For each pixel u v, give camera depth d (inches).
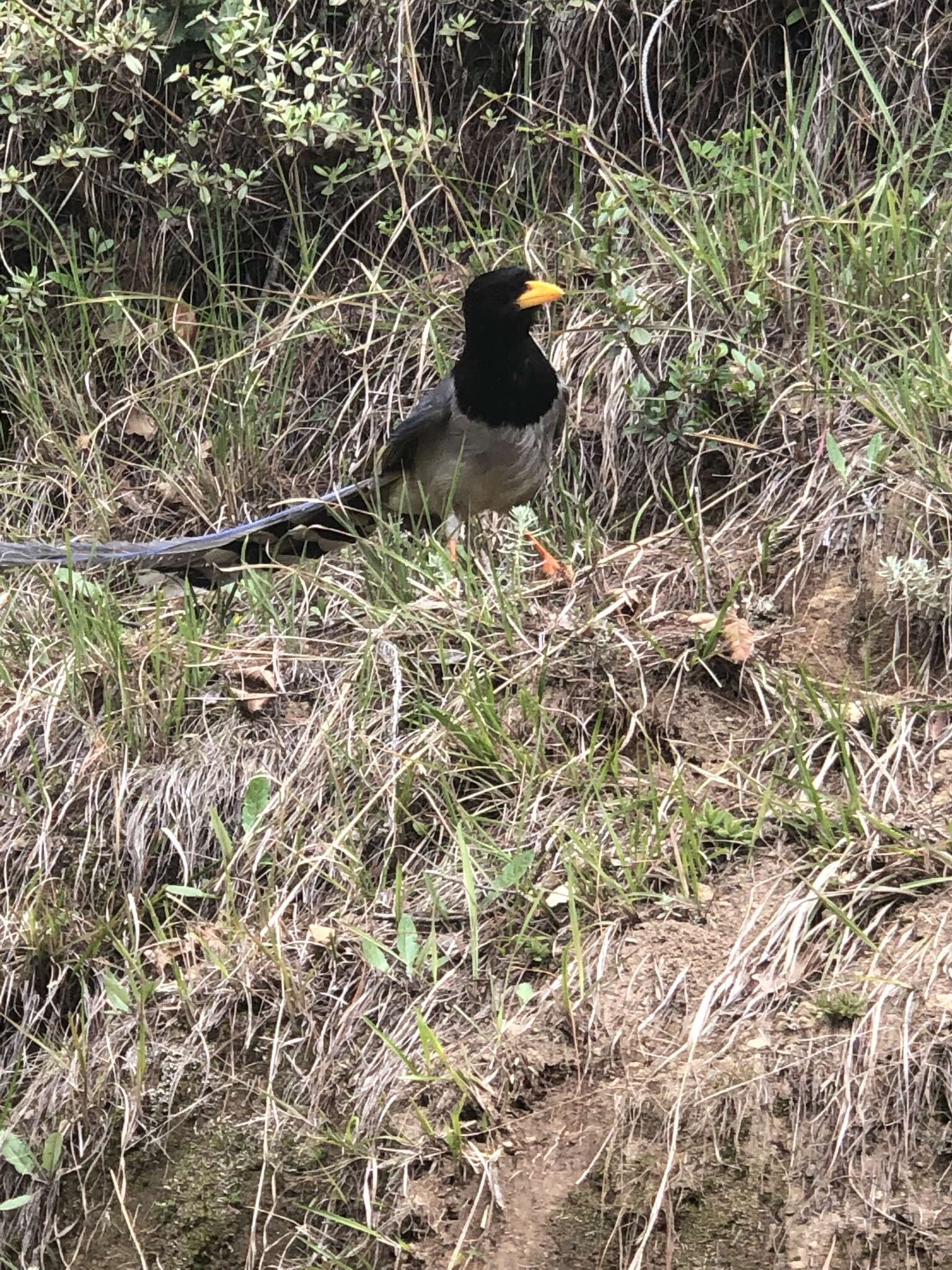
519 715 147.9
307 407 204.1
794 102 203.3
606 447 185.5
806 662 153.1
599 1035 120.7
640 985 122.9
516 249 201.3
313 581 170.1
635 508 183.3
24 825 150.2
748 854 130.6
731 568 163.6
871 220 186.1
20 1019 142.1
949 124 201.8
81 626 159.5
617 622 156.3
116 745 152.3
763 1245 109.7
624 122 213.0
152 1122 131.3
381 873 139.3
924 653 150.0
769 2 209.2
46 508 198.5
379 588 165.2
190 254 213.8
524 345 168.6
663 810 135.4
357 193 214.1
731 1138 112.8
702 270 188.1
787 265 183.6
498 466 173.3
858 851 127.5
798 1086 113.3
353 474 184.2
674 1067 116.6
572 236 199.5
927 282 179.0
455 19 212.4
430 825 140.9
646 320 187.9
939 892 123.3
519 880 132.2
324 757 147.2
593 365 190.4
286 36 217.6
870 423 170.4
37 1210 132.4
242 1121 129.4
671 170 210.7
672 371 175.9
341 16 217.8
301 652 160.9
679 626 155.3
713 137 211.6
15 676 162.2
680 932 125.6
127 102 213.3
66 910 144.2
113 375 209.9
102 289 213.2
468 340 169.0
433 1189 119.0
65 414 205.6
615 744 144.1
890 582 150.9
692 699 148.8
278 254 214.5
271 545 174.2
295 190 215.0
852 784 130.3
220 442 198.7
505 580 166.7
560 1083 120.2
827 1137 111.4
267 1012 133.1
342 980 133.0
